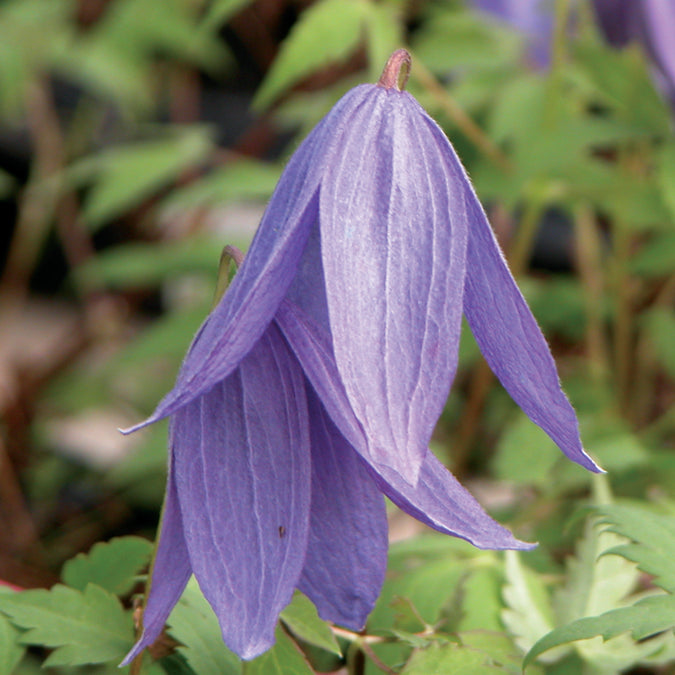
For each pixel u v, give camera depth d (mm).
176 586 356
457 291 351
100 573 411
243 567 354
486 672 384
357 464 366
